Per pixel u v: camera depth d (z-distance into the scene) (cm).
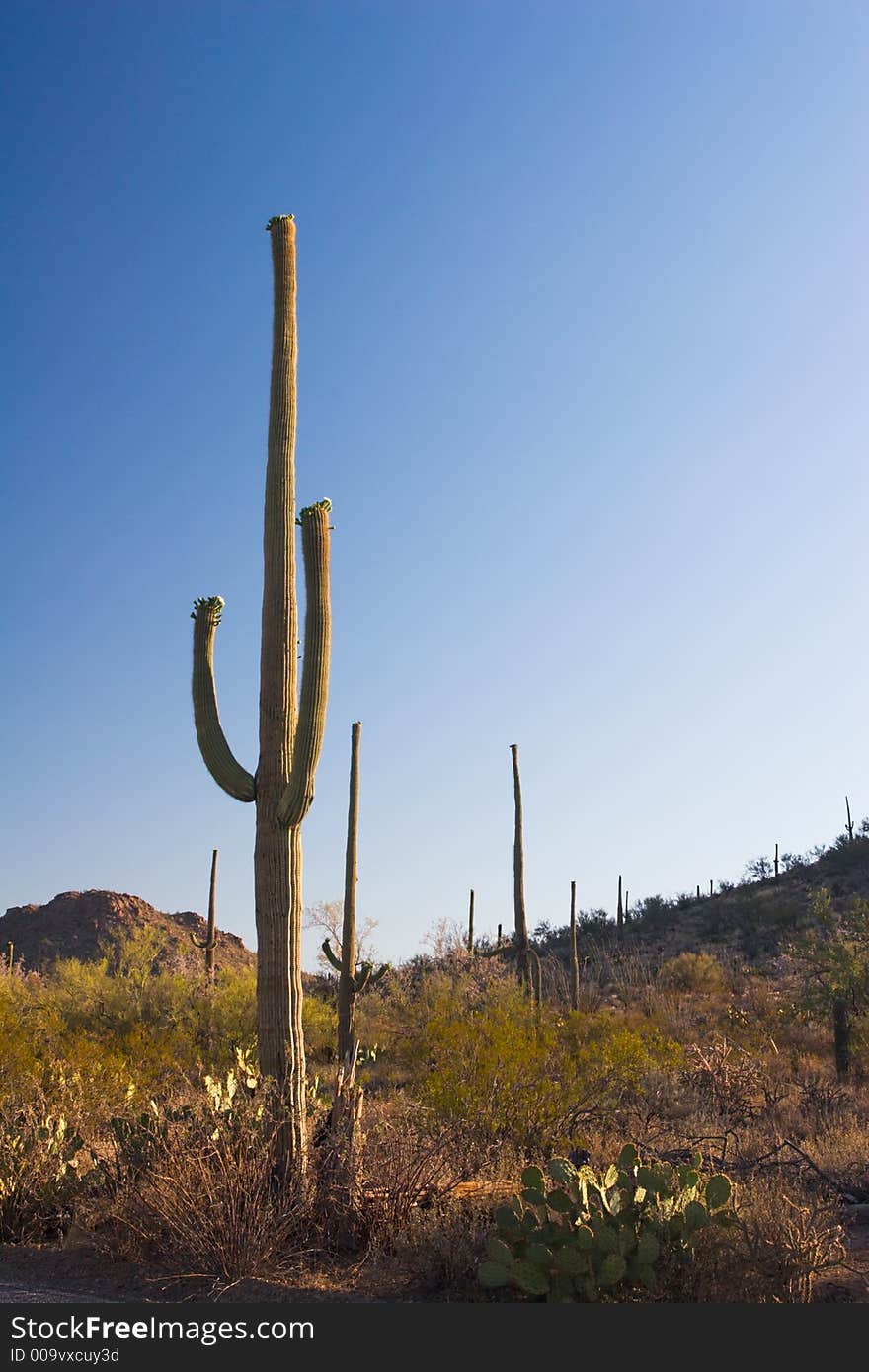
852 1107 1327
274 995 866
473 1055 1149
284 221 1017
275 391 982
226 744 922
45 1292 713
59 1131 1012
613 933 5081
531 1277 663
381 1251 771
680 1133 1168
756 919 4378
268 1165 802
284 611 933
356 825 1870
